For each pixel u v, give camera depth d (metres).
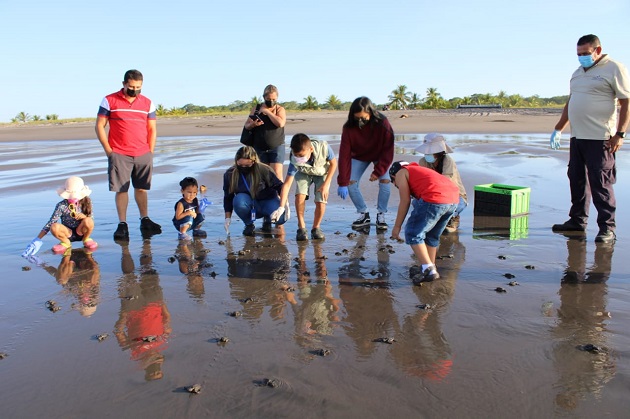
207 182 10.73
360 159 7.00
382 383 3.07
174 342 3.65
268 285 4.81
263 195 6.89
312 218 7.66
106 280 5.02
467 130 27.52
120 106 6.86
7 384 3.13
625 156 13.20
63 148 22.30
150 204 8.79
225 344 3.60
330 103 98.81
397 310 4.16
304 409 2.81
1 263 5.63
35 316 4.15
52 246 6.34
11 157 17.94
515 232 6.52
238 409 2.82
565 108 6.83
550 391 2.95
